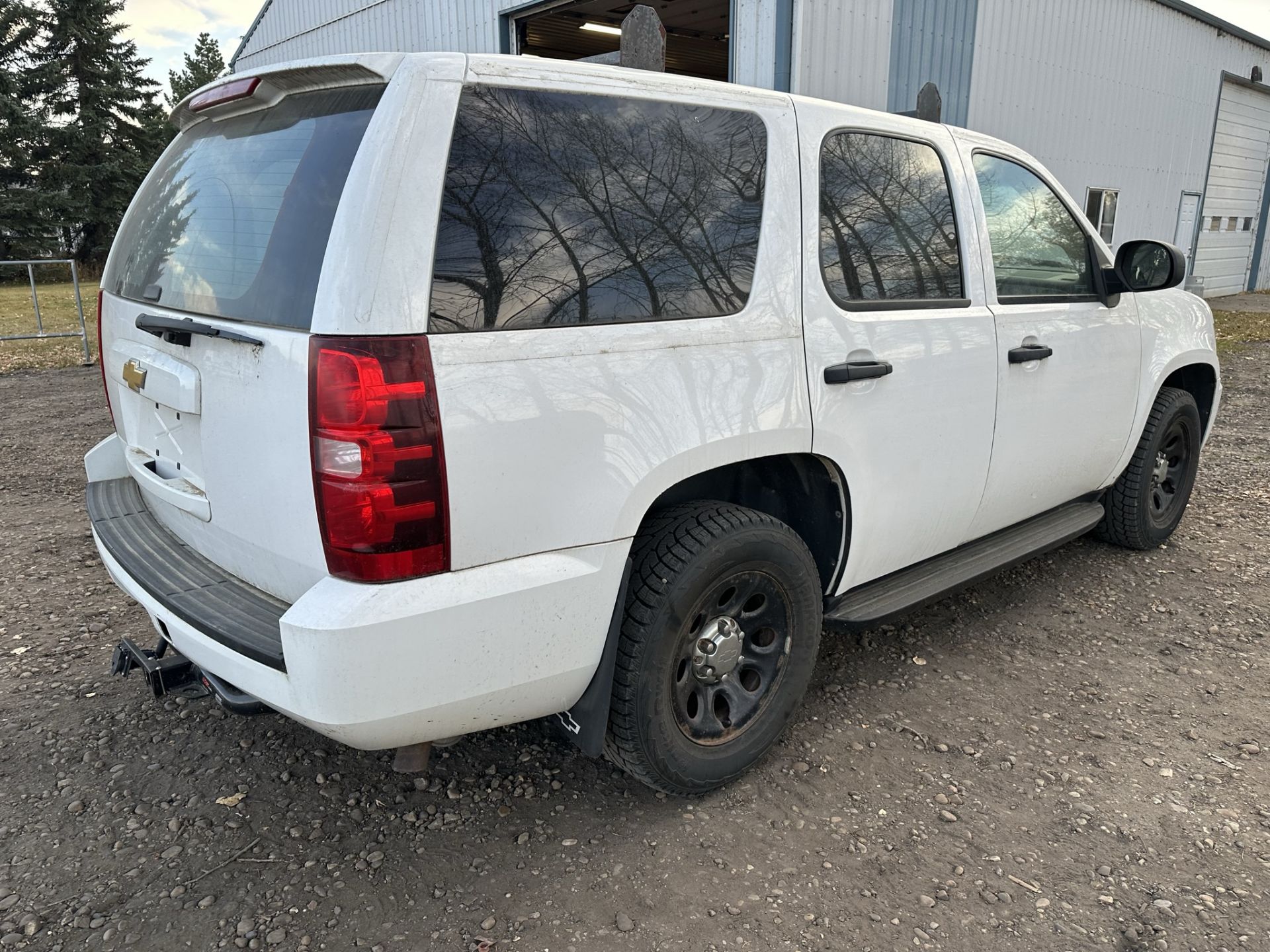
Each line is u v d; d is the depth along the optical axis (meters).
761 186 2.42
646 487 2.15
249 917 2.10
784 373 2.40
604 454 2.06
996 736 2.86
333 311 1.76
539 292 1.98
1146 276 3.53
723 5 11.07
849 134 2.70
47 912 2.11
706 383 2.24
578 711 2.26
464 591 1.89
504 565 1.96
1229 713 3.00
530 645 2.02
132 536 2.56
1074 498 3.88
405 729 1.92
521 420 1.92
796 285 2.46
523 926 2.08
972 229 3.04
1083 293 3.60
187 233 2.36
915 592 2.99
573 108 2.09
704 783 2.48
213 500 2.18
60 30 43.47
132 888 2.19
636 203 2.17
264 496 1.97
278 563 2.02
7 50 43.88
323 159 1.92
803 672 2.67
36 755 2.72
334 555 1.82
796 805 2.53
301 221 1.92
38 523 4.89
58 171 41.19
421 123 1.84
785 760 2.73
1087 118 13.94
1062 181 13.89
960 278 3.00
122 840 2.36
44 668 3.25
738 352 2.30
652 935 2.05
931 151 2.97
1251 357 11.46
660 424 2.15
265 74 2.10
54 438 6.91
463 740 2.82
